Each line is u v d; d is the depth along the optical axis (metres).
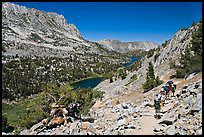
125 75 105.06
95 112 39.91
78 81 196.12
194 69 42.34
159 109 25.14
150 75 55.50
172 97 29.73
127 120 24.91
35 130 28.67
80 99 44.38
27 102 125.75
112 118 29.08
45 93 44.12
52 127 27.30
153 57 94.38
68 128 25.02
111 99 55.31
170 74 56.44
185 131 18.30
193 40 44.84
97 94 63.69
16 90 150.62
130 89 64.31
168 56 77.00
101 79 196.75
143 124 22.97
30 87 161.88
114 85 94.88
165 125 21.30
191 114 20.59
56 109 29.17
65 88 43.59
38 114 42.97
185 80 40.16
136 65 115.75
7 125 51.97
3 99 131.38
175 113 22.50
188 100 23.69
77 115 34.31
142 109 29.33
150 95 43.31
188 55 47.94
